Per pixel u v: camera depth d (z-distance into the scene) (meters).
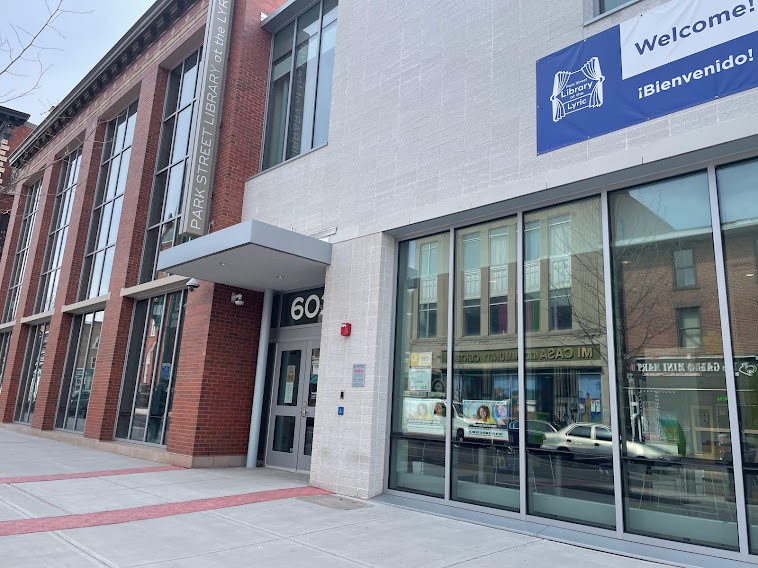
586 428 6.34
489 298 7.60
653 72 6.27
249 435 10.91
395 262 8.88
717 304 5.66
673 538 5.55
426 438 7.91
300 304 11.15
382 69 9.55
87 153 18.58
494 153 7.60
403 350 8.50
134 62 17.09
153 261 14.34
